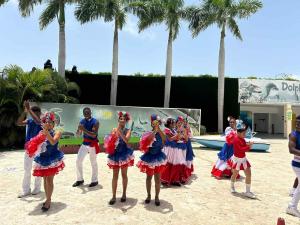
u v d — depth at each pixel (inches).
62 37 944.3
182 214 234.2
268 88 1214.9
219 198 281.1
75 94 973.2
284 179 375.6
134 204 252.7
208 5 1101.1
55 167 232.1
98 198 265.7
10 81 666.8
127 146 254.7
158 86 1224.8
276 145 861.2
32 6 906.7
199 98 1218.0
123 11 1051.3
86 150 300.8
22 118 272.2
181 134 325.1
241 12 1074.1
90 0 964.6
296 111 1341.0
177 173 320.5
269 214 243.6
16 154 546.6
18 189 291.7
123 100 1234.6
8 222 210.1
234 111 1203.9
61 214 226.2
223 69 1120.2
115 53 1067.3
